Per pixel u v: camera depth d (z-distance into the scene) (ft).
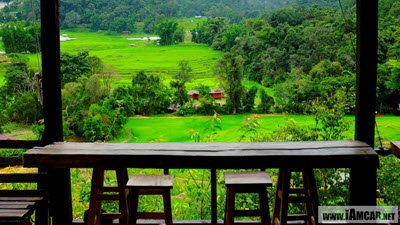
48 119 10.78
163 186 8.75
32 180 10.69
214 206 10.22
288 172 9.34
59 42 10.87
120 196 9.82
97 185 9.54
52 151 9.46
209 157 9.13
